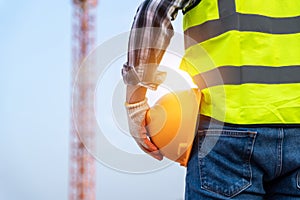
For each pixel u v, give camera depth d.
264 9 2.17
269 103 2.06
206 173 2.11
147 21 2.09
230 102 2.08
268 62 2.11
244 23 2.13
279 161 2.07
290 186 2.13
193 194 2.14
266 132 2.05
